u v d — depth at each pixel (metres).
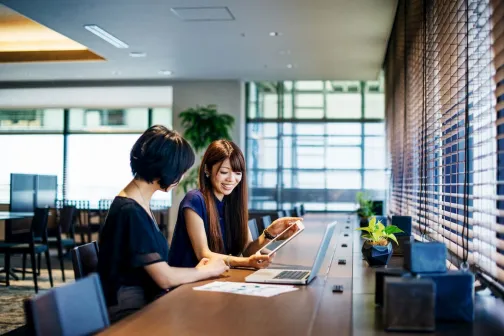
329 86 11.53
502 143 2.14
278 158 11.60
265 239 2.97
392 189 6.95
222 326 1.53
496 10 2.02
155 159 2.19
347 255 3.10
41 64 9.62
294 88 11.61
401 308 1.46
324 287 2.12
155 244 2.18
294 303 1.83
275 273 2.43
